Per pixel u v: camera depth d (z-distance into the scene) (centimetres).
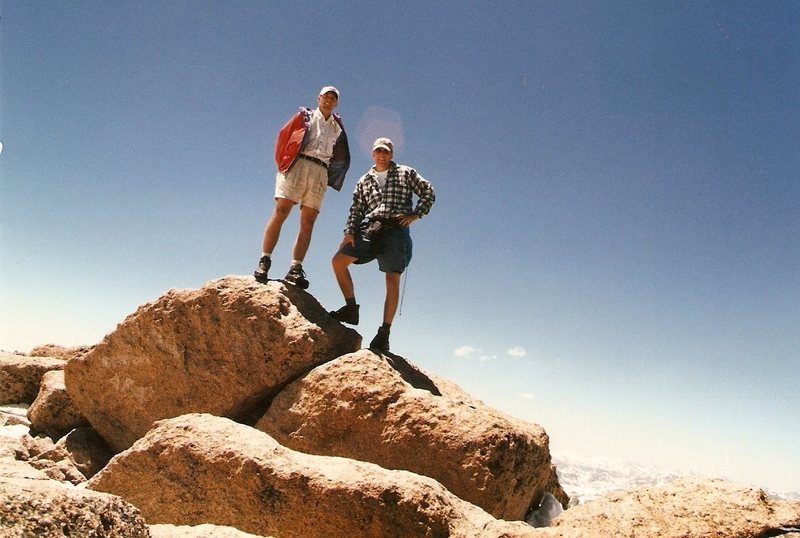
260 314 856
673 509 521
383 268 936
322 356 857
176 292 908
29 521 307
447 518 534
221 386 850
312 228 979
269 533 551
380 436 736
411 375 895
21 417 1080
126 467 625
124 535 358
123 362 921
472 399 934
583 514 538
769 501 521
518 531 508
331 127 1006
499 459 691
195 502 585
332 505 538
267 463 575
